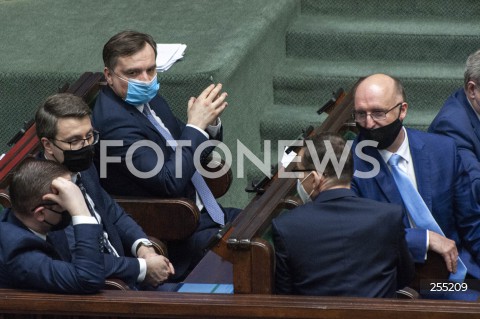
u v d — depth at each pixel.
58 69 20.94
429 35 23.75
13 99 21.11
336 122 16.70
